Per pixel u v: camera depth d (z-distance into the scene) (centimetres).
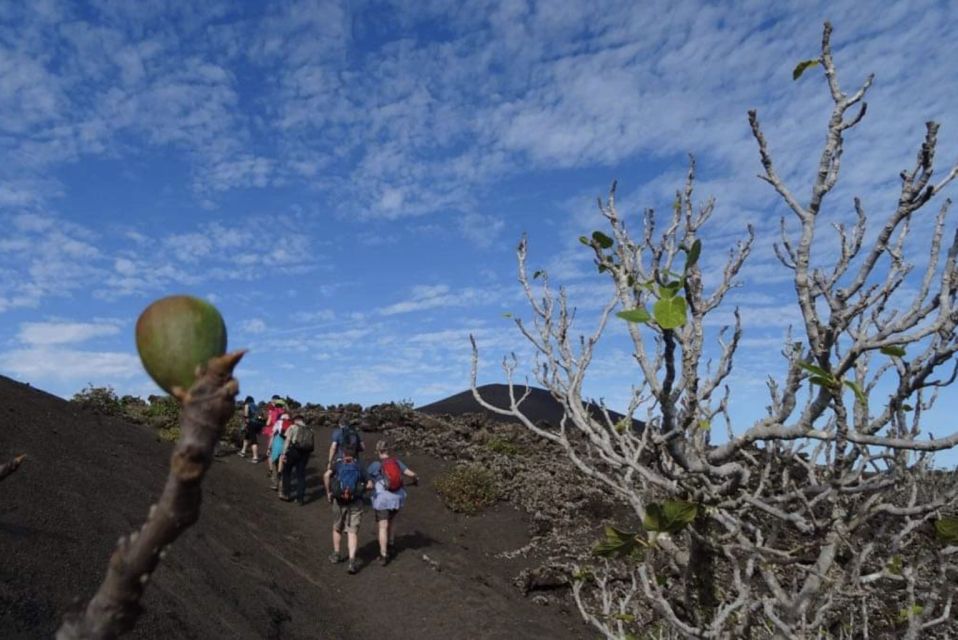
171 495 64
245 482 1537
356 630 912
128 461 1273
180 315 64
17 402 1303
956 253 188
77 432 1300
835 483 229
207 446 64
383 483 1165
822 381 181
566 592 1130
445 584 1064
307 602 945
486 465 1797
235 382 65
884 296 234
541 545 1342
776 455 277
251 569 961
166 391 64
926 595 266
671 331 211
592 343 285
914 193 176
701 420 252
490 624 951
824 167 192
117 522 841
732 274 241
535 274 309
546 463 1852
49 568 608
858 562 245
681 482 250
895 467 256
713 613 276
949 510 277
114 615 64
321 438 2103
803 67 192
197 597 738
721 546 260
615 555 228
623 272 281
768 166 202
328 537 1273
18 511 711
